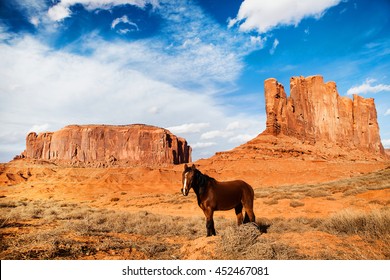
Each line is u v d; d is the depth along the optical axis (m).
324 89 152.62
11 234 8.49
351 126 160.12
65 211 18.89
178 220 16.09
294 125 132.38
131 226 12.32
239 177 81.31
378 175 42.91
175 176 87.19
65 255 6.49
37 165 157.00
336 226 9.40
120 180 78.75
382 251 6.30
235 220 13.79
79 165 189.88
